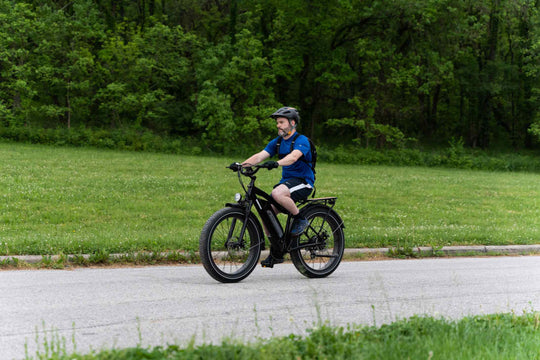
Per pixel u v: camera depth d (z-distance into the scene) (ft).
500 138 175.42
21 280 21.57
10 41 115.24
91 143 103.86
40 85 121.19
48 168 65.21
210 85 118.52
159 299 18.72
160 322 15.79
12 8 119.96
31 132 101.45
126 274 23.67
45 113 119.03
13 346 13.24
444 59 134.82
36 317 16.01
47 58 119.24
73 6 127.65
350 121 132.26
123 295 19.24
